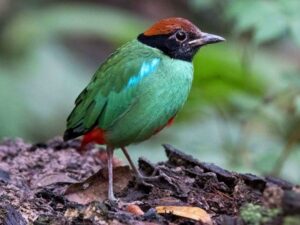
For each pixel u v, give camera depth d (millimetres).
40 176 9945
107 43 22812
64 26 18844
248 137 13492
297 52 20078
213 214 8445
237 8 12750
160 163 9750
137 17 22203
